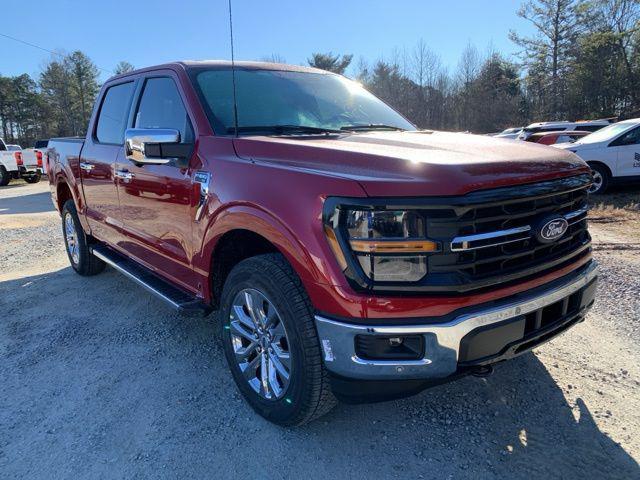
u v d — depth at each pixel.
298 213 2.27
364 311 2.10
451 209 2.04
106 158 4.18
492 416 2.74
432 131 3.43
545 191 2.27
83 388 3.14
